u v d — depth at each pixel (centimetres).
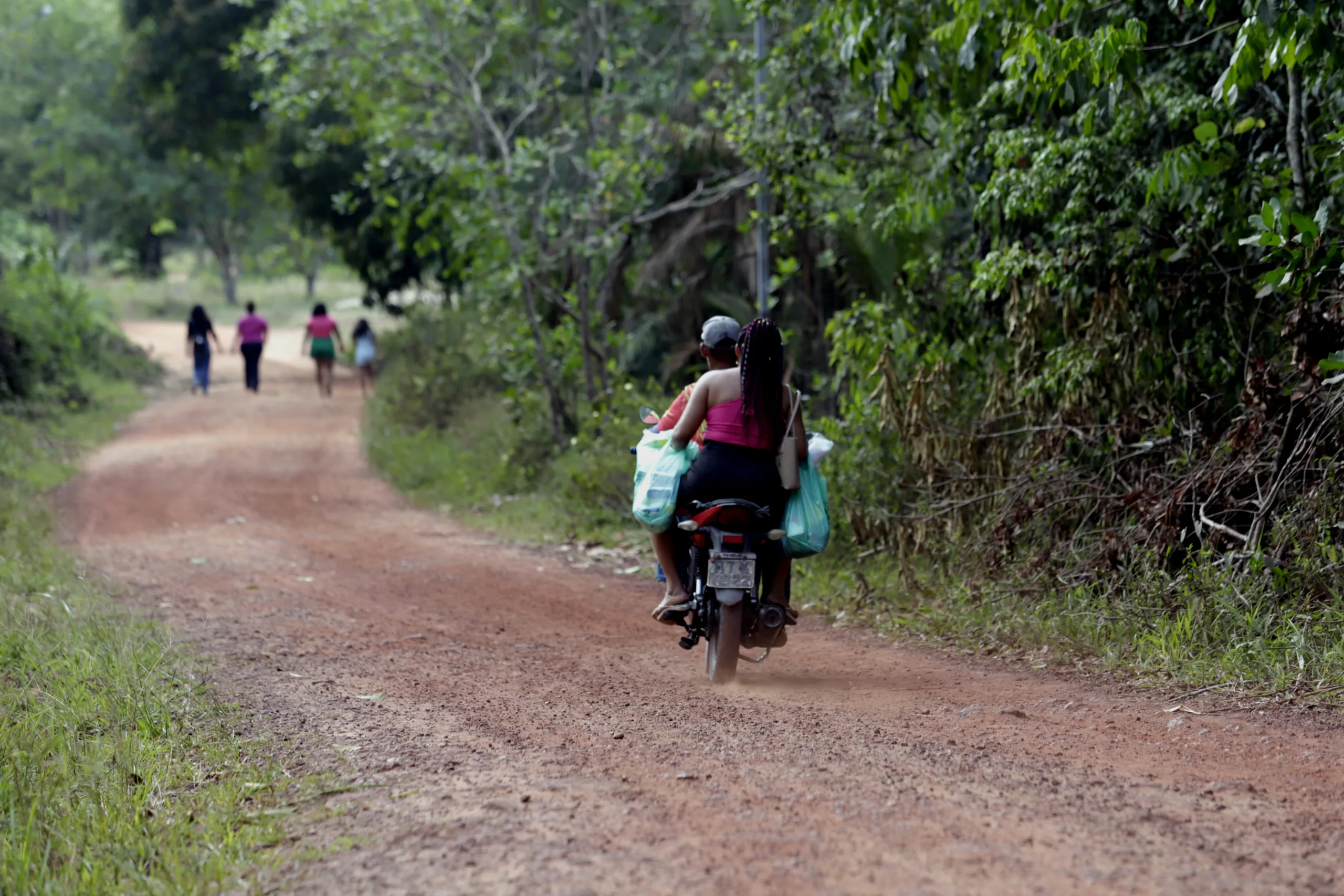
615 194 4684
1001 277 2492
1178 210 2412
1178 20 2472
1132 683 1808
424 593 2906
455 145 5244
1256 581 1941
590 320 4822
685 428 1867
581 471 4109
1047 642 2078
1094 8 2383
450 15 4753
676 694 1817
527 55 5169
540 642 2292
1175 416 2330
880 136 3092
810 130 3250
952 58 2734
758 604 1856
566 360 4831
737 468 1842
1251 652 1789
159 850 1200
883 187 3130
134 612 2544
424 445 5775
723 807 1216
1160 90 2331
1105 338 2362
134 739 1575
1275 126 2394
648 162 4700
